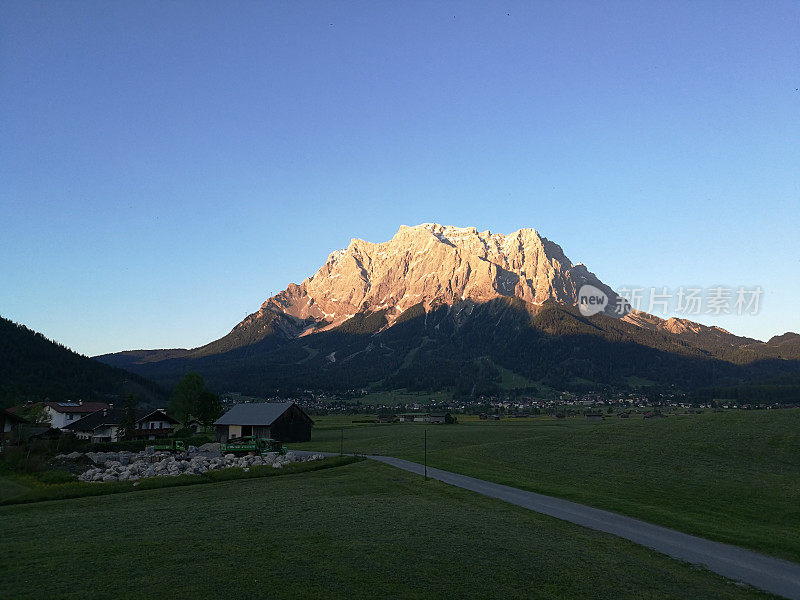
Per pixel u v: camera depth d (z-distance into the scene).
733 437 79.94
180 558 24.80
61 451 84.62
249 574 22.66
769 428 85.06
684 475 57.41
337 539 28.53
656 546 29.41
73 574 22.59
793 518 39.53
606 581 23.36
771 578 24.95
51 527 31.56
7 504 41.78
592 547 28.61
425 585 22.00
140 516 34.84
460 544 28.02
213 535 29.20
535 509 38.59
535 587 22.31
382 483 51.16
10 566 23.66
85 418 128.12
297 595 20.50
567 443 80.50
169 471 61.50
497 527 32.28
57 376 195.88
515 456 71.19
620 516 36.97
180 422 138.75
